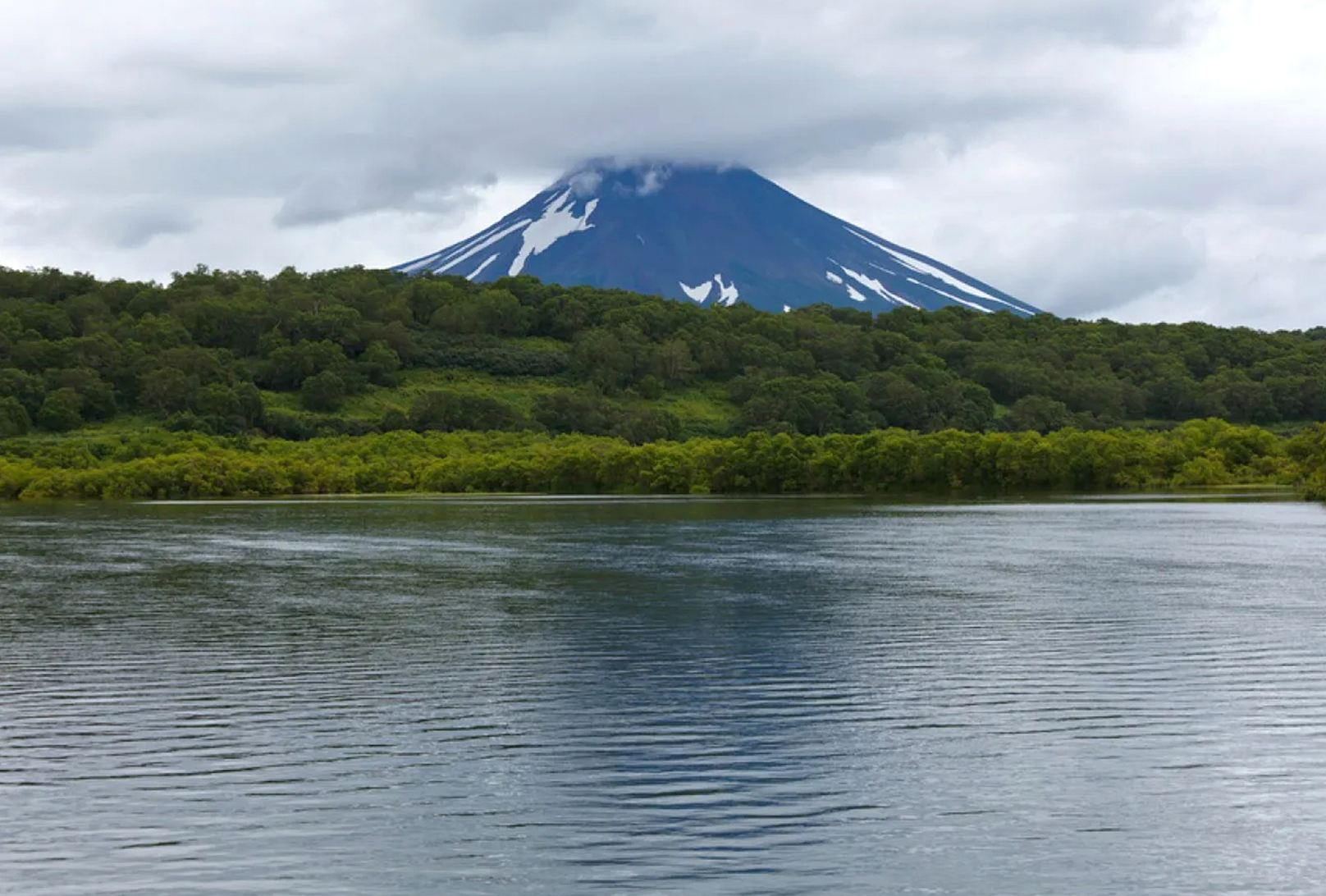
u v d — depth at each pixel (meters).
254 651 57.34
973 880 29.62
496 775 37.34
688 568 92.12
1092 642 58.78
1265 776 37.03
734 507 172.12
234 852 31.28
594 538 119.19
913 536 120.56
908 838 32.16
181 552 106.31
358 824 33.19
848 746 40.34
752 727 42.84
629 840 32.03
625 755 39.41
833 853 31.14
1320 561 95.06
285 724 43.47
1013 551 104.06
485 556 101.69
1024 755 39.28
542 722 43.62
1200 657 54.94
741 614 68.44
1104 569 90.38
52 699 47.41
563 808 34.31
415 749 40.12
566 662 54.53
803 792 35.69
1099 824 33.09
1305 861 30.67
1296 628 62.84
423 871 30.12
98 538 121.12
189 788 36.16
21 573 89.94
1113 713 44.59
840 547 108.62
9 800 35.09
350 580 84.94
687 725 43.22
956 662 54.12
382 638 60.81
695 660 55.03
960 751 39.78
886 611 69.19
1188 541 113.88
